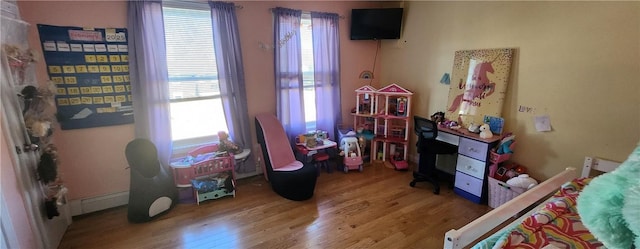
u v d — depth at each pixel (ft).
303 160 11.17
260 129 10.30
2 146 5.16
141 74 8.29
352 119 13.65
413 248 7.05
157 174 8.40
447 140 10.45
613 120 7.06
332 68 12.21
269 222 8.14
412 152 13.04
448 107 10.80
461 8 10.18
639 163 2.04
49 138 7.07
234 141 10.24
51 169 6.34
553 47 7.93
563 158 8.10
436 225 8.01
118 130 8.58
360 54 13.24
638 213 1.80
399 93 11.81
